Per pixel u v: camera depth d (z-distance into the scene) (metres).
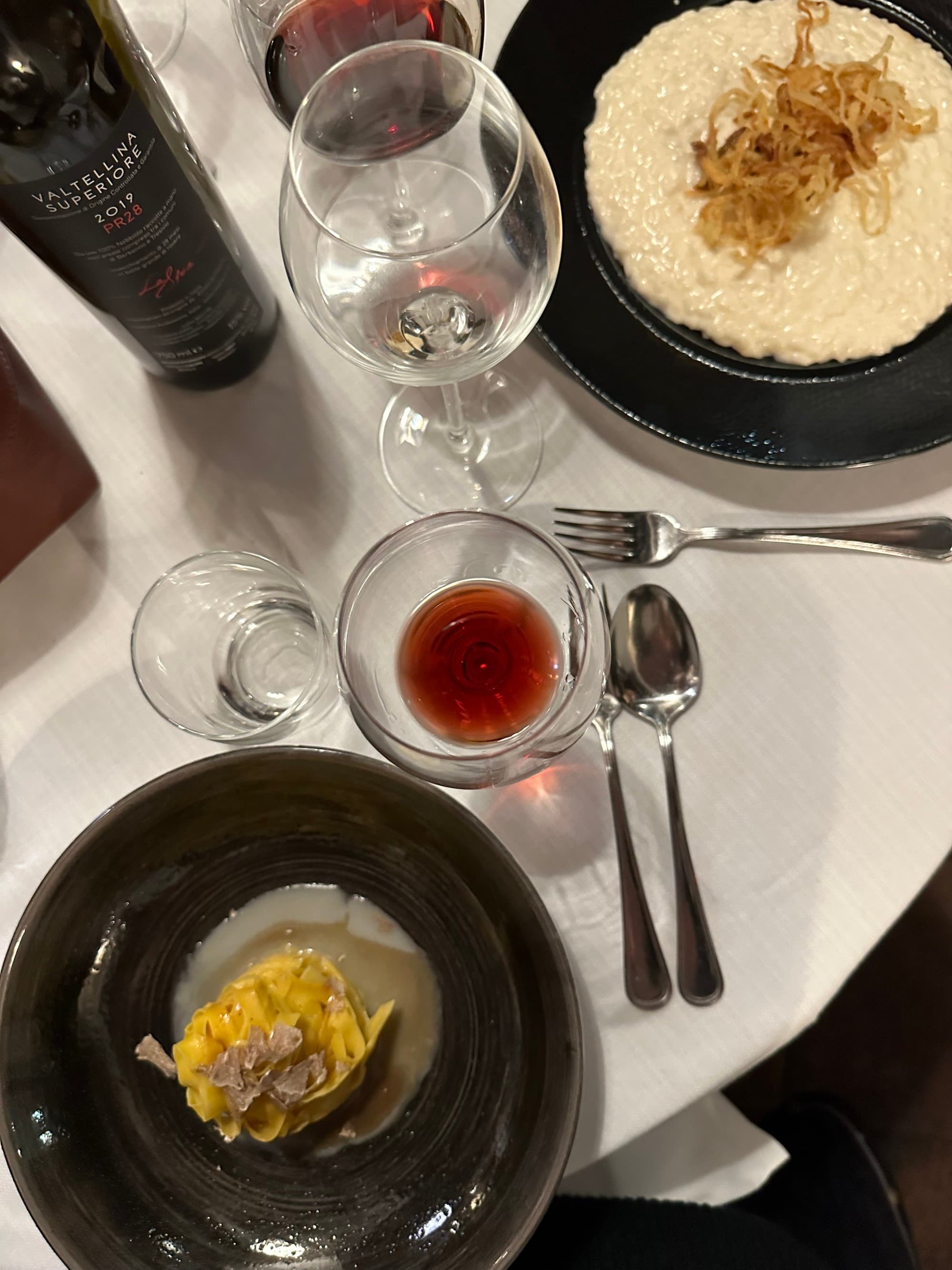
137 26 0.64
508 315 0.52
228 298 0.53
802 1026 0.53
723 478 0.60
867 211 0.60
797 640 0.58
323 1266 0.49
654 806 0.56
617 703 0.57
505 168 0.49
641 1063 0.53
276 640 0.63
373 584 0.54
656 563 0.59
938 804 0.55
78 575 0.60
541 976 0.48
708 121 0.61
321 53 0.54
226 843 0.54
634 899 0.55
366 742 0.59
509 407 0.62
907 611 0.57
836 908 0.54
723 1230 0.76
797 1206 0.98
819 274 0.59
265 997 0.50
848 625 0.58
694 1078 0.53
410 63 0.48
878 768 0.56
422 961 0.53
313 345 0.62
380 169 0.54
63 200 0.41
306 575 0.60
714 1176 0.74
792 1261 0.75
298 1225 0.50
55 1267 0.51
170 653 0.60
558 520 0.60
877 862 0.55
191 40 0.64
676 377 0.59
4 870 0.57
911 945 1.13
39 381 0.57
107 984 0.52
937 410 0.57
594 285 0.61
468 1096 0.51
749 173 0.59
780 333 0.59
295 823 0.54
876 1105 1.12
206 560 0.57
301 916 0.55
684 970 0.54
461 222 0.56
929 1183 1.09
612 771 0.56
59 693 0.59
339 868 0.54
